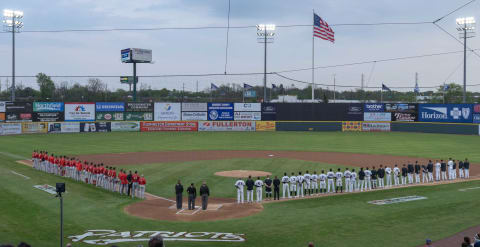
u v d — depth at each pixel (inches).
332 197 1127.6
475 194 1129.4
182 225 856.3
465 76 3405.5
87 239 761.0
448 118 3120.1
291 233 787.4
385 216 900.6
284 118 3388.3
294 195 1160.8
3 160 1776.6
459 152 2074.3
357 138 2817.4
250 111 3385.8
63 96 4739.2
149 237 773.9
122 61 4237.2
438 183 1337.4
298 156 1953.7
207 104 3368.6
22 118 3070.9
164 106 3341.5
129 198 1119.0
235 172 1514.5
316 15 2928.2
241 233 794.8
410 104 3277.6
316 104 3371.1
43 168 1531.7
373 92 5723.4
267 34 3595.0
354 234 775.1
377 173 1293.1
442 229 800.9
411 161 1795.0
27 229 813.2
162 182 1338.6
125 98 4756.4
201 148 2277.3
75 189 1203.9
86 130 3238.2
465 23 3336.6
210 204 1061.1
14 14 3302.2
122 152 2095.2
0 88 4768.7
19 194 1113.4
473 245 557.3
